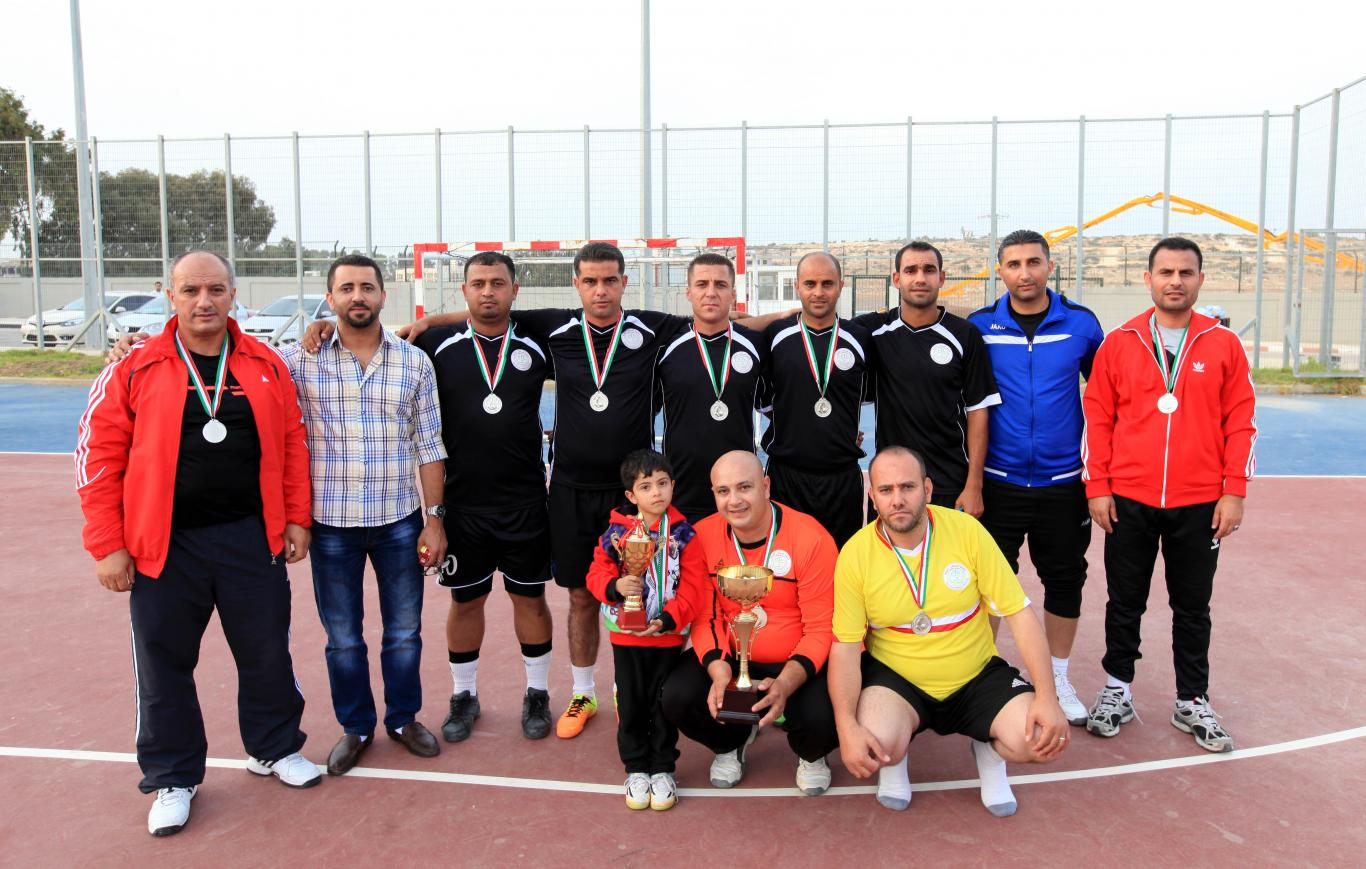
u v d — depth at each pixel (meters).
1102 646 5.71
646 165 17.20
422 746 4.34
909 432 4.65
